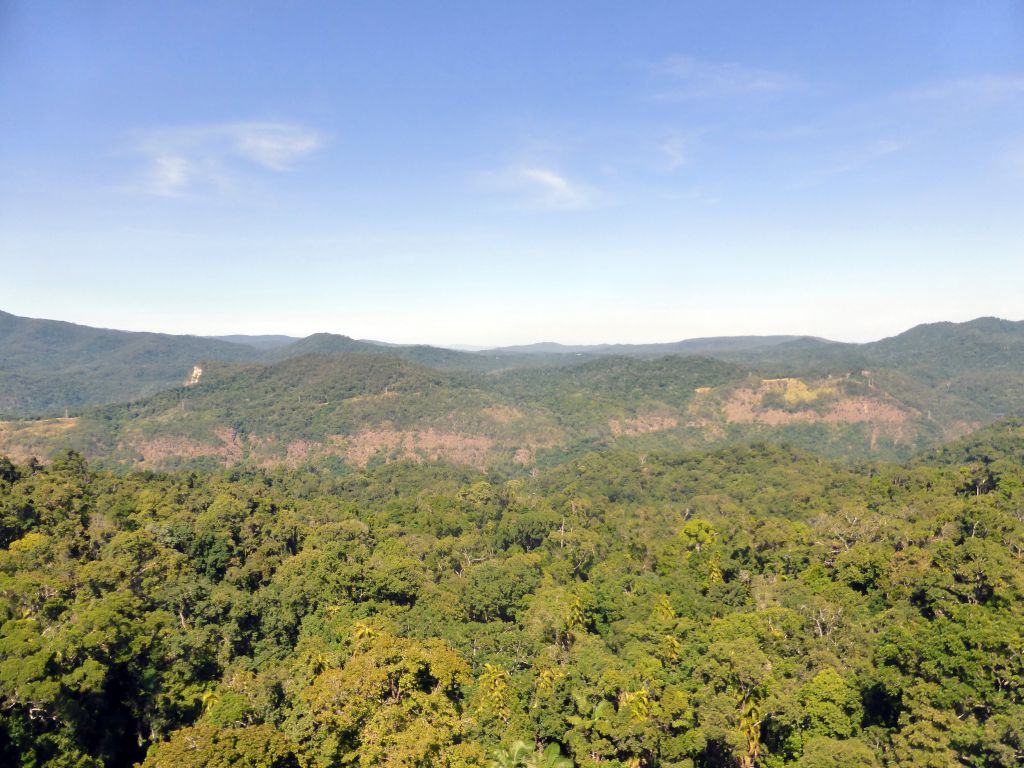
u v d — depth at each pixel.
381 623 66.12
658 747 50.16
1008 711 47.84
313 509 124.50
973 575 66.88
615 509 152.50
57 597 56.78
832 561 86.44
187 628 63.09
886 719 55.12
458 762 43.09
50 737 43.16
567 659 61.56
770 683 53.94
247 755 40.03
